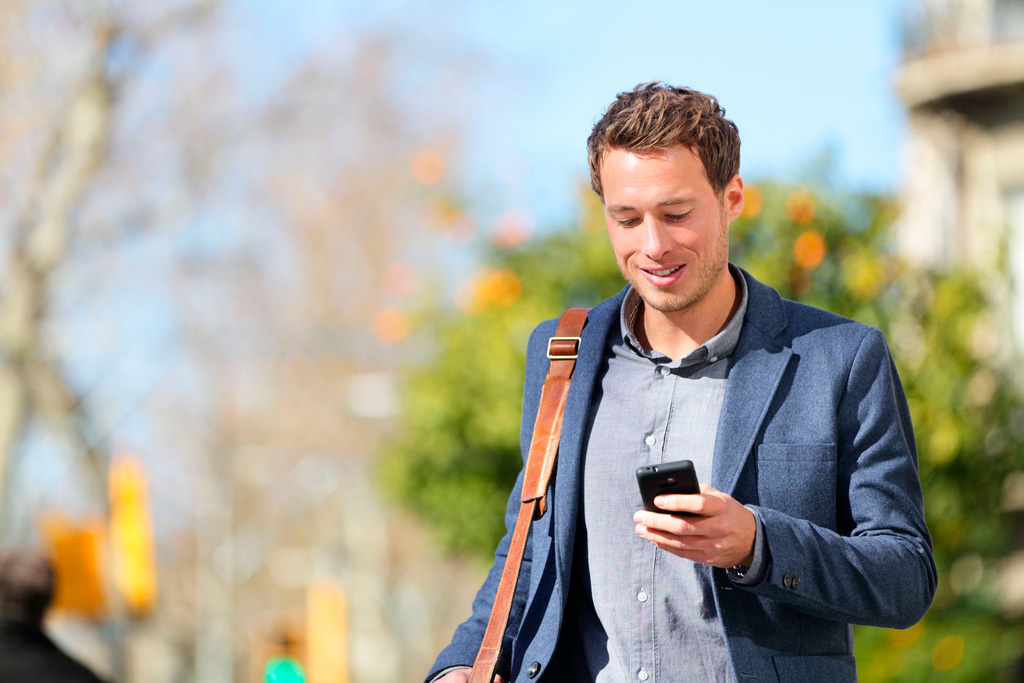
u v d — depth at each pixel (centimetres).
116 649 3403
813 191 1139
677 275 405
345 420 4562
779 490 400
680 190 399
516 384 1230
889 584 385
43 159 2833
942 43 1998
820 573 375
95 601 2295
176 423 4625
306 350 4219
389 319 1356
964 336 1159
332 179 3788
